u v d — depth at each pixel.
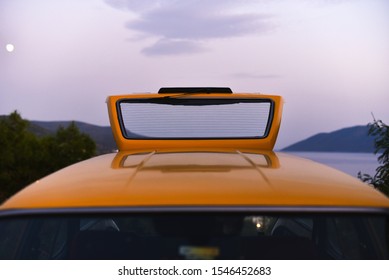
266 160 2.29
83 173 1.99
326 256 2.43
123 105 3.31
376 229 1.64
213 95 3.37
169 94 3.38
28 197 1.67
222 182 1.74
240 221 1.55
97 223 2.64
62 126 36.53
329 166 2.39
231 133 3.16
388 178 5.74
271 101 3.33
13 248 2.03
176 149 2.84
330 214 1.54
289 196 1.61
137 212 1.53
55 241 2.66
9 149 29.83
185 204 1.55
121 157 2.50
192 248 1.58
